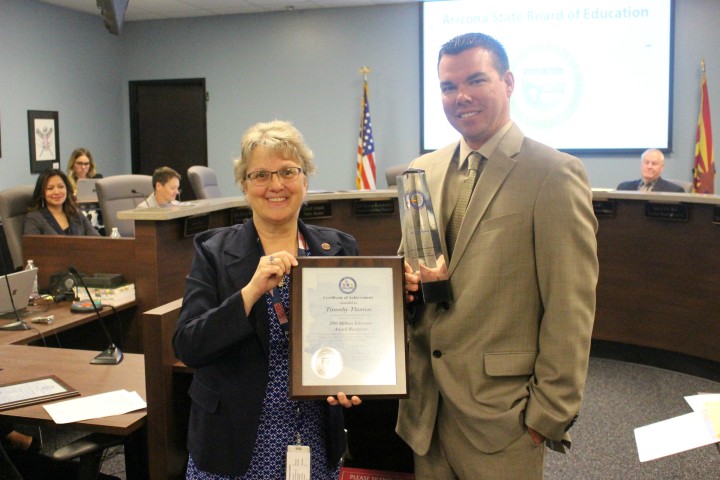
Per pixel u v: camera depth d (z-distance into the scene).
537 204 1.31
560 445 1.36
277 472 1.33
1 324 2.66
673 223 3.55
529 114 6.14
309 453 1.31
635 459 2.63
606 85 5.93
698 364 3.54
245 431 1.30
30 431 2.21
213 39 7.14
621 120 5.94
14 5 6.08
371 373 1.25
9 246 3.70
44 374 2.04
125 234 4.41
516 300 1.34
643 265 3.70
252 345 1.32
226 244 1.39
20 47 6.18
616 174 6.04
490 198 1.35
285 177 1.33
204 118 7.30
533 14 6.03
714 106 5.76
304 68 6.89
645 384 3.47
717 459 2.62
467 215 1.37
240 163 1.37
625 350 3.84
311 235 1.44
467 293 1.34
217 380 1.32
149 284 2.84
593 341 3.95
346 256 1.40
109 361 2.15
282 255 1.25
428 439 1.42
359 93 6.76
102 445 1.65
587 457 2.65
